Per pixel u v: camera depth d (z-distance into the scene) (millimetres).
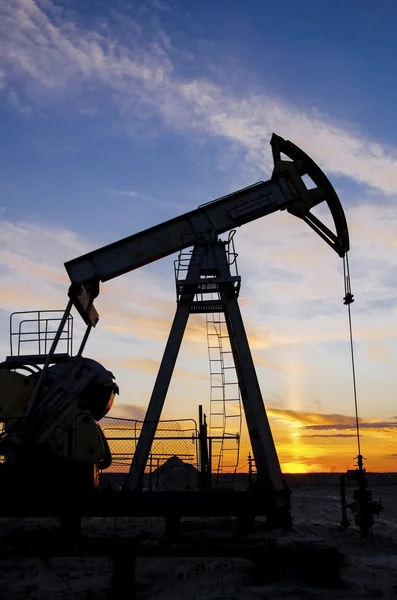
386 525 16547
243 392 15766
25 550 6996
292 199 15625
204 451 12758
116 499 12141
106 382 13469
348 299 14898
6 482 12156
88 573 8570
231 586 7492
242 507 12492
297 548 7699
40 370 13930
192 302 15148
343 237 16219
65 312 13633
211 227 15359
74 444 12391
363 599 6793
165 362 14422
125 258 15008
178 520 12086
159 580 8141
